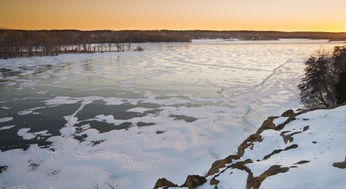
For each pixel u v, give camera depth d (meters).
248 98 35.16
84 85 44.09
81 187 16.47
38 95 37.56
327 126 14.93
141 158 19.62
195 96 36.53
